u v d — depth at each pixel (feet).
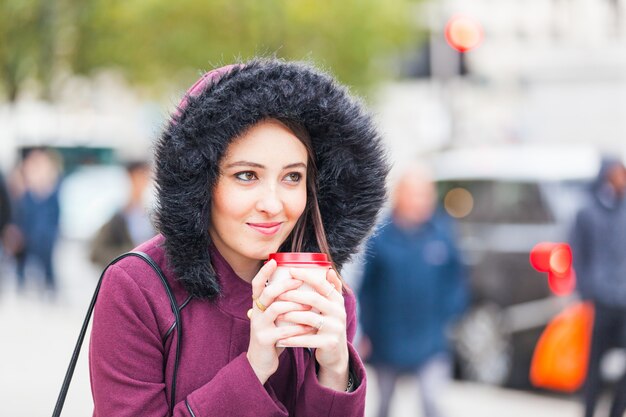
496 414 26.48
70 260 66.80
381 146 8.45
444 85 56.34
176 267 7.88
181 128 7.78
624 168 24.71
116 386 7.80
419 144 66.28
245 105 7.70
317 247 8.61
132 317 7.80
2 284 54.08
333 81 8.16
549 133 60.49
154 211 7.97
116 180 73.56
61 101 59.77
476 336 29.94
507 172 30.45
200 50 47.39
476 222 30.63
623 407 21.83
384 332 21.67
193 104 7.82
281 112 7.81
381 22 52.42
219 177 7.91
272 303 7.59
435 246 21.83
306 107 7.90
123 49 50.65
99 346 7.86
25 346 35.55
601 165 24.82
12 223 44.52
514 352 28.99
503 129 61.36
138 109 81.35
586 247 24.79
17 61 52.70
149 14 47.42
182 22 47.91
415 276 21.57
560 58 60.59
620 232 24.49
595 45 60.23
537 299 28.35
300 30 49.11
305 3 48.78
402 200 21.74
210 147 7.72
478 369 29.94
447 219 31.35
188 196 7.76
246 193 7.89
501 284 29.32
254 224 7.95
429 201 21.91
